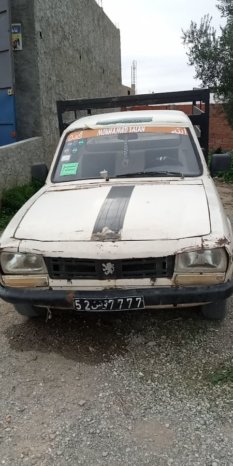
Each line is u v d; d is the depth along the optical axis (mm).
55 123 11062
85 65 14320
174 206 3541
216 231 3197
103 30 16984
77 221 3430
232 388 3039
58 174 4535
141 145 4547
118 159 4477
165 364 3338
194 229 3209
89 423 2785
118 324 3912
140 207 3535
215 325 3840
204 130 6625
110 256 3146
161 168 4352
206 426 2717
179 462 2451
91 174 4418
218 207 3566
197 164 4398
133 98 6391
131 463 2457
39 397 3051
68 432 2717
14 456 2549
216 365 3297
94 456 2521
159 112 5246
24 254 3309
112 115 5223
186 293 3172
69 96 12422
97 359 3443
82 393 3070
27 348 3643
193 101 6414
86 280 3258
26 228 3480
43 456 2541
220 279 3191
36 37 9758
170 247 3127
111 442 2621
